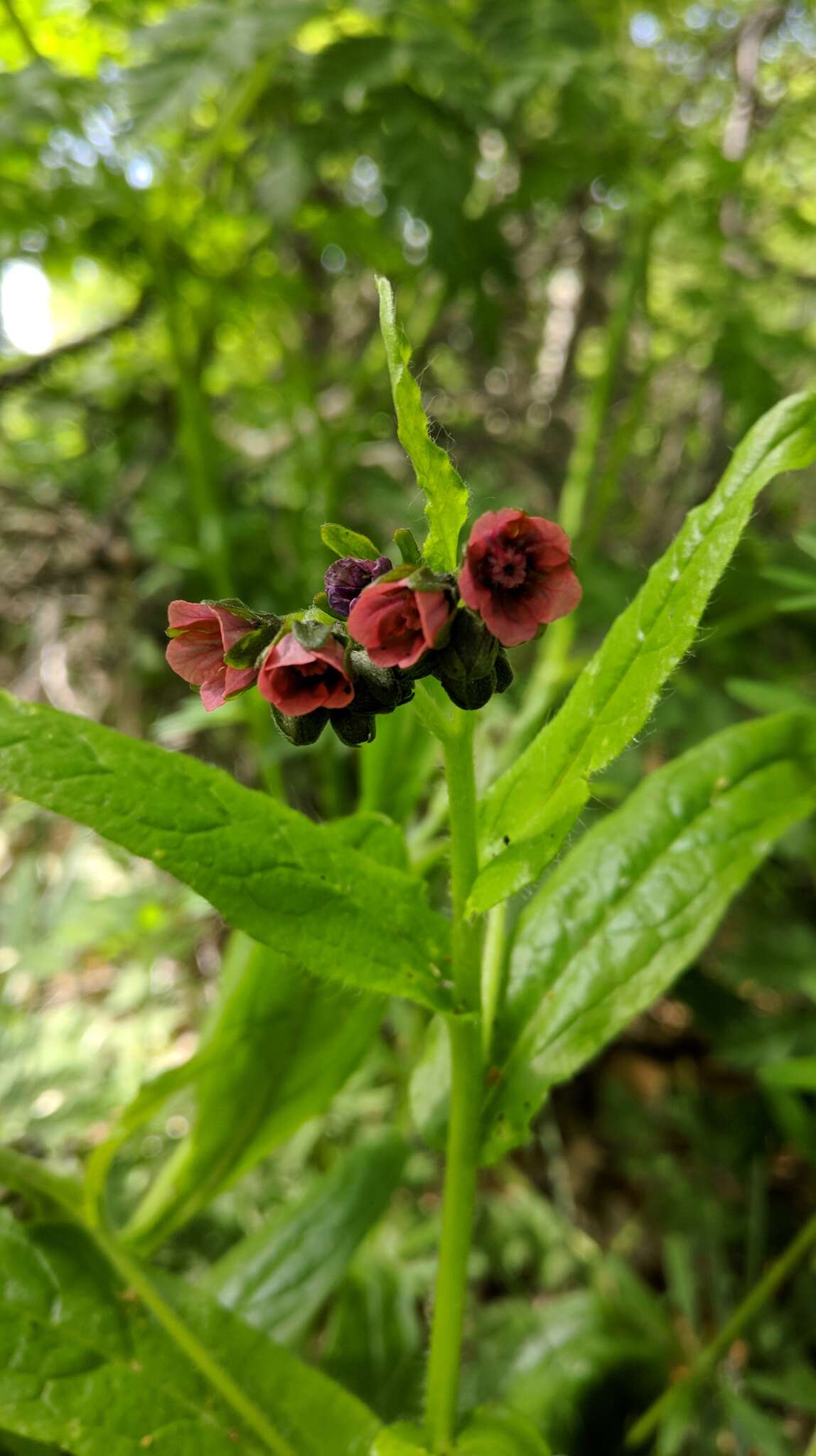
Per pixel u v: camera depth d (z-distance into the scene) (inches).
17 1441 4.1
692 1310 6.4
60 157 8.2
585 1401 5.8
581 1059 4.0
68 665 10.4
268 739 7.9
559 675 7.4
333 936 3.5
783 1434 5.8
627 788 7.6
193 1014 8.4
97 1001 8.5
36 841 9.6
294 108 8.9
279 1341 4.8
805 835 7.3
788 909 8.8
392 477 10.1
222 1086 4.6
